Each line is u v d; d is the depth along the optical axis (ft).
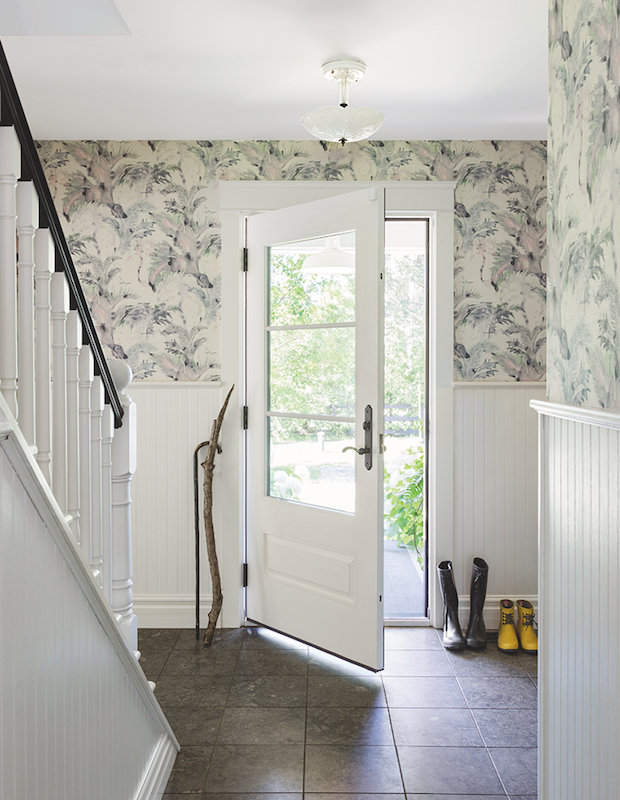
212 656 9.91
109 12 7.08
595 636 4.60
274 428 10.57
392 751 7.40
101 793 5.43
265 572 10.70
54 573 4.55
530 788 6.72
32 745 4.15
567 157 5.16
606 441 4.40
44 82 8.43
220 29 7.09
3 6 7.03
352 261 9.31
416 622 11.27
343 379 9.49
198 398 10.98
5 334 4.13
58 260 4.91
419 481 15.39
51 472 4.93
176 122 9.92
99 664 5.44
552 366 5.58
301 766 7.11
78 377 5.47
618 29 4.20
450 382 10.88
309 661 9.77
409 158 10.76
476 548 11.07
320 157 10.77
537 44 7.45
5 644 3.80
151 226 10.85
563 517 5.24
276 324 10.50
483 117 9.71
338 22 6.97
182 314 10.93
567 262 5.19
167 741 7.18
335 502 9.62
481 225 10.83
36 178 4.45
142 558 11.10
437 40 7.36
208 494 10.56
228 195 10.72
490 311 10.90
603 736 4.46
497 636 10.82
